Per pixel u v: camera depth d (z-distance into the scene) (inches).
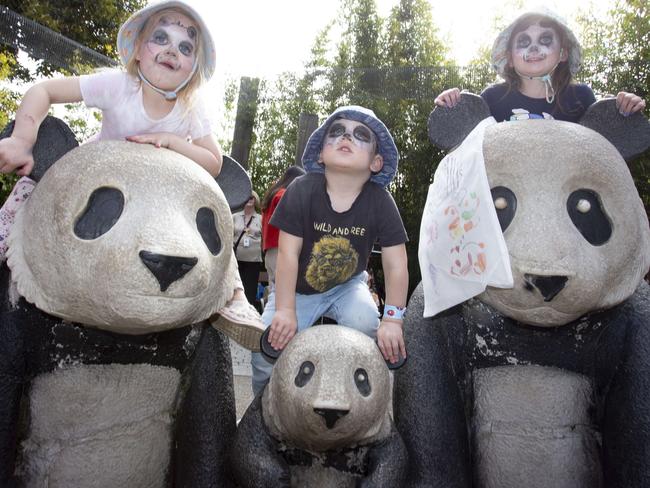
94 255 57.9
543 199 65.9
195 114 80.0
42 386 67.0
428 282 75.5
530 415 73.0
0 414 64.9
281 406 65.2
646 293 74.9
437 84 249.8
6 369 65.4
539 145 67.9
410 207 296.2
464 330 76.6
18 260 63.2
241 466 69.1
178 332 70.2
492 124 74.4
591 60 249.8
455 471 72.9
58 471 66.9
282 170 319.3
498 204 68.3
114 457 68.2
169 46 73.2
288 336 72.4
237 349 174.4
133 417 69.3
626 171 69.5
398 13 376.5
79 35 326.6
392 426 71.0
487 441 74.7
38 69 298.8
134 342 67.0
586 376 73.2
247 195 79.9
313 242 79.0
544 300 64.0
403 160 295.6
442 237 73.4
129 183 60.9
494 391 74.5
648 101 234.8
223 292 69.1
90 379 66.7
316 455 69.6
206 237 64.7
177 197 62.1
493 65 85.5
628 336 72.1
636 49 272.2
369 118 76.5
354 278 84.4
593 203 67.2
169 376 71.4
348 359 63.6
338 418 60.7
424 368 76.2
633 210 68.3
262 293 206.8
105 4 324.8
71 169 62.2
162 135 70.1
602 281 64.6
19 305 66.0
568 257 62.5
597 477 73.3
